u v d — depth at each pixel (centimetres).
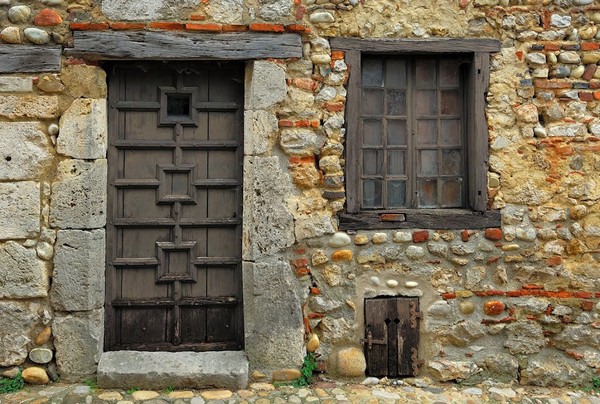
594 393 366
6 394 342
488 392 362
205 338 386
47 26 359
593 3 382
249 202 371
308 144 371
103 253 370
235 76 384
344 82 376
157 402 336
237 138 385
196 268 384
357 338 377
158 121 381
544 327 378
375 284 377
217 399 342
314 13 373
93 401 335
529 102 381
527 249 379
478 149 380
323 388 359
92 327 361
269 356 368
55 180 358
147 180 379
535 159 380
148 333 382
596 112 381
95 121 361
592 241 378
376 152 393
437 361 376
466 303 378
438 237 379
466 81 392
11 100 356
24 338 356
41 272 357
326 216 373
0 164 355
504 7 382
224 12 367
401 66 393
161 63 376
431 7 380
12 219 355
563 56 380
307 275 374
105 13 361
